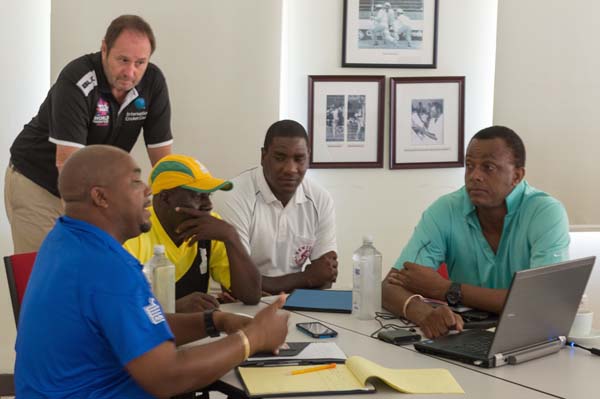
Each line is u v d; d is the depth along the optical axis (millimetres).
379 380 1690
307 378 1686
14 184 3049
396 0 3758
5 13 3445
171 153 3256
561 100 3869
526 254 2535
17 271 2152
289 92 3742
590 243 3889
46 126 2965
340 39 3756
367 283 2293
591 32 3854
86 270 1530
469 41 3859
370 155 3811
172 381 1557
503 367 1829
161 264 2107
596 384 1707
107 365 1566
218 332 1924
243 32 3623
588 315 2090
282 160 2844
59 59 3463
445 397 1601
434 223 2660
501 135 2479
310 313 2369
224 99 3639
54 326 1522
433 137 3852
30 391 1547
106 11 3492
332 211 3072
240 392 1639
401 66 3799
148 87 3037
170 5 3553
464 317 2248
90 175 1599
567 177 3898
